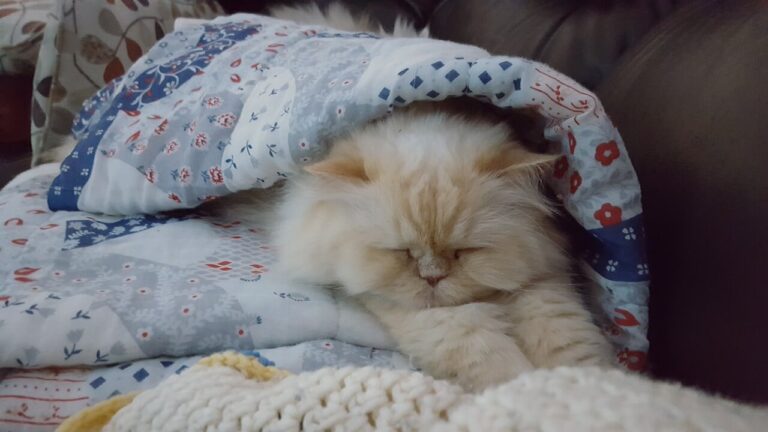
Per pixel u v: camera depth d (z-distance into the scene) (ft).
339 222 1.35
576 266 1.42
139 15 2.58
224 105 1.60
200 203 1.62
